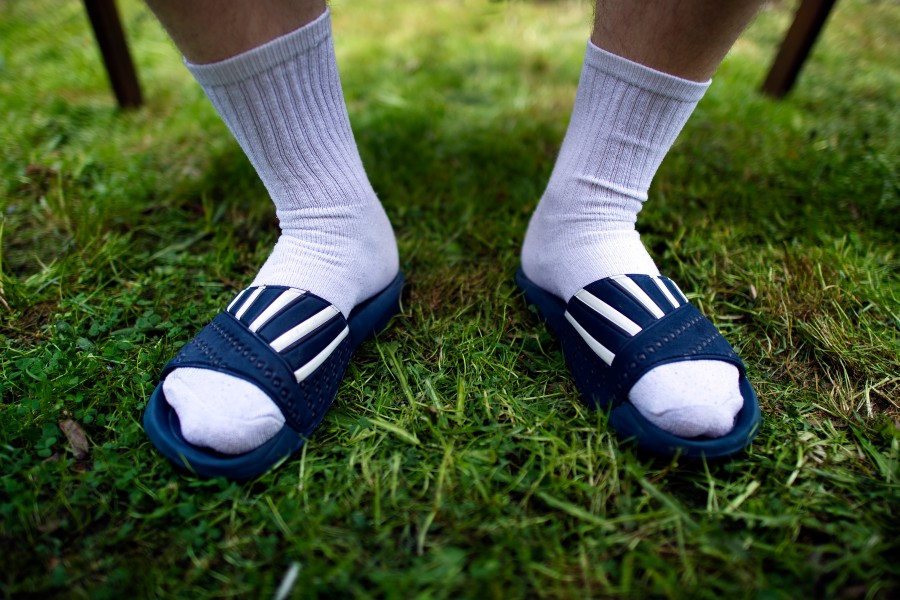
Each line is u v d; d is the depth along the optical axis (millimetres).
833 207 1265
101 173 1386
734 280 1104
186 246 1201
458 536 695
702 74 784
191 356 776
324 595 639
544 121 1623
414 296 1088
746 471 771
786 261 1128
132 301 1044
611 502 742
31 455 782
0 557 668
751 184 1335
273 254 876
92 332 974
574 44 2156
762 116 1598
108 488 750
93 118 1608
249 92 745
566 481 746
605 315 827
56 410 829
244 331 780
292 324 791
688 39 731
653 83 784
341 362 868
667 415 734
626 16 758
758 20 2338
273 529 709
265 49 717
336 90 838
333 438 828
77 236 1178
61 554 681
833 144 1473
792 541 689
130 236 1209
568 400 876
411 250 1180
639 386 765
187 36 694
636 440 768
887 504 729
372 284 944
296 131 800
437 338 989
